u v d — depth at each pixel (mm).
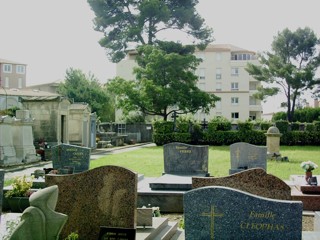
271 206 6824
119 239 7883
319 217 8531
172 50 47125
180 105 44219
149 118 62531
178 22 48812
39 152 25906
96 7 47781
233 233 6980
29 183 12086
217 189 7023
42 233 6488
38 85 83312
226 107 76938
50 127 29922
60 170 14945
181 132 39844
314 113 62312
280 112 64875
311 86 50594
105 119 60688
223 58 79250
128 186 8430
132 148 38219
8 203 12055
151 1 45188
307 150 33094
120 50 49531
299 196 12172
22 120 23734
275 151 25844
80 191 8625
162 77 44531
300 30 52094
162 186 13383
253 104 80625
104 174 8547
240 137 39000
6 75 90688
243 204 6934
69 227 8641
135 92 44000
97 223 8523
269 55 53156
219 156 27062
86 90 58031
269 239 6844
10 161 22219
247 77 78625
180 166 16516
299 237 6758
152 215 9414
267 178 9125
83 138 34188
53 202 6723
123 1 48125
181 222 10617
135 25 48812
